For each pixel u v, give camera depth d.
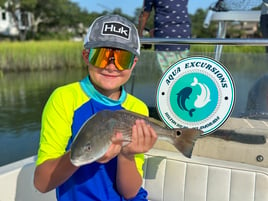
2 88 13.95
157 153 2.00
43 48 20.30
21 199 1.93
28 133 7.67
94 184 1.47
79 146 1.09
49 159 1.37
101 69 1.45
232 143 1.93
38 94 12.52
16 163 2.01
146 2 3.28
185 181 1.92
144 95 2.20
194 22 26.88
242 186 1.79
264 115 2.01
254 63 2.08
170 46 2.43
